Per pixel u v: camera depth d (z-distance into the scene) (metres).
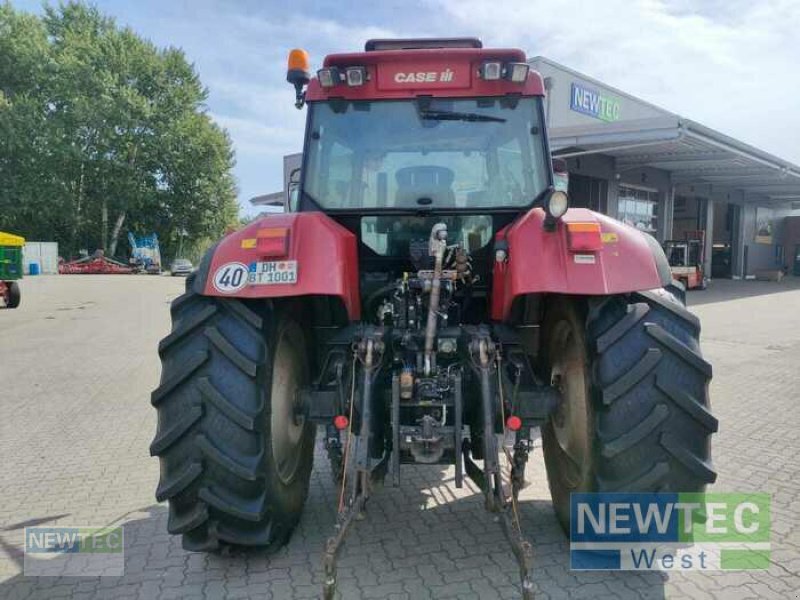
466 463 3.01
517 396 2.99
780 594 2.75
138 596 2.83
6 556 3.24
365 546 3.24
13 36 46.72
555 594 2.75
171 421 2.75
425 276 3.04
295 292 2.68
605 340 2.65
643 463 2.63
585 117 24.28
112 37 48.28
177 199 49.53
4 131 43.16
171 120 48.00
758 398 6.30
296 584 2.88
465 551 3.17
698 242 25.58
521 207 3.49
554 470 3.40
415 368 2.95
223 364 2.74
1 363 8.91
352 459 2.81
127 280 32.34
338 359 3.10
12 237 16.38
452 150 3.53
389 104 3.56
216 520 2.79
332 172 3.57
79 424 5.77
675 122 16.95
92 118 44.81
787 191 33.88
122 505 3.90
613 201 22.61
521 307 3.13
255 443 2.72
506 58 3.51
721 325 12.82
